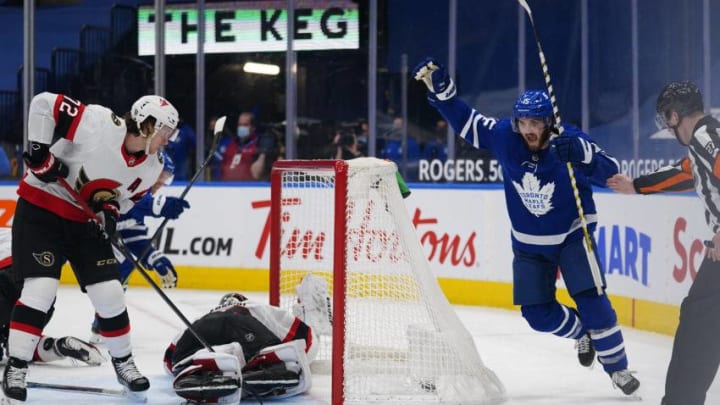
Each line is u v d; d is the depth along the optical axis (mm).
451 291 17609
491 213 17109
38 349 10961
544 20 25859
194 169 25438
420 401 9070
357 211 9516
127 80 26922
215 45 26047
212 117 25859
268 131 25344
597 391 10062
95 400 9242
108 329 9117
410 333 9258
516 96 26438
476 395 9266
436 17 26266
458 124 9570
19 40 28547
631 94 24922
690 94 7500
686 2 23750
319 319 11328
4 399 8945
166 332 14281
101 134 8648
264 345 10000
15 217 8945
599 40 25281
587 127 25391
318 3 25469
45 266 8789
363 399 9023
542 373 11141
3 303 10500
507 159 9297
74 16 27469
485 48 26500
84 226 9023
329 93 25672
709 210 7520
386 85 25281
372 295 9469
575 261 9398
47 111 8453
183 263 20078
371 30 24797
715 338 7324
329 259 12008
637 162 24500
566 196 9289
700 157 7281
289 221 11969
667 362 11891
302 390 9508
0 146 26297
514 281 9789
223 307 10312
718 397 9211
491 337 13953
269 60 25938
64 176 8805
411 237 9383
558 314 9766
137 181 9062
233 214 19766
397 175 10414
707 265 7371
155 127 8703
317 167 9609
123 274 12742
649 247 14234
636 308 14680
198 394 8695
